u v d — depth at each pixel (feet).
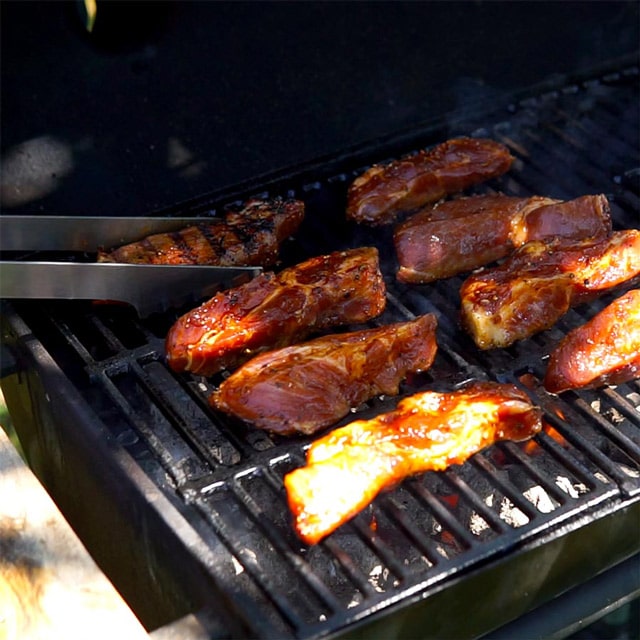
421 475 4.40
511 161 5.24
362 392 4.52
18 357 4.69
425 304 4.89
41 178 5.64
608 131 5.51
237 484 4.31
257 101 5.95
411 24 6.21
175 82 5.89
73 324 4.83
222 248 4.83
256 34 6.02
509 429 4.38
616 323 4.53
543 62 6.27
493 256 4.94
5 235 4.83
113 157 5.74
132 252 4.81
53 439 4.64
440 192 5.19
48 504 4.35
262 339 4.61
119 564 4.52
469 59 6.21
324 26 6.12
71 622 4.16
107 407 4.69
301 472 4.17
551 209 4.92
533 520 4.22
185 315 4.60
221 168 5.82
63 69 5.77
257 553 4.44
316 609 4.40
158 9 5.85
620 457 4.65
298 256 5.07
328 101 6.02
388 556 4.15
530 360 4.65
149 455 4.55
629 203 5.22
